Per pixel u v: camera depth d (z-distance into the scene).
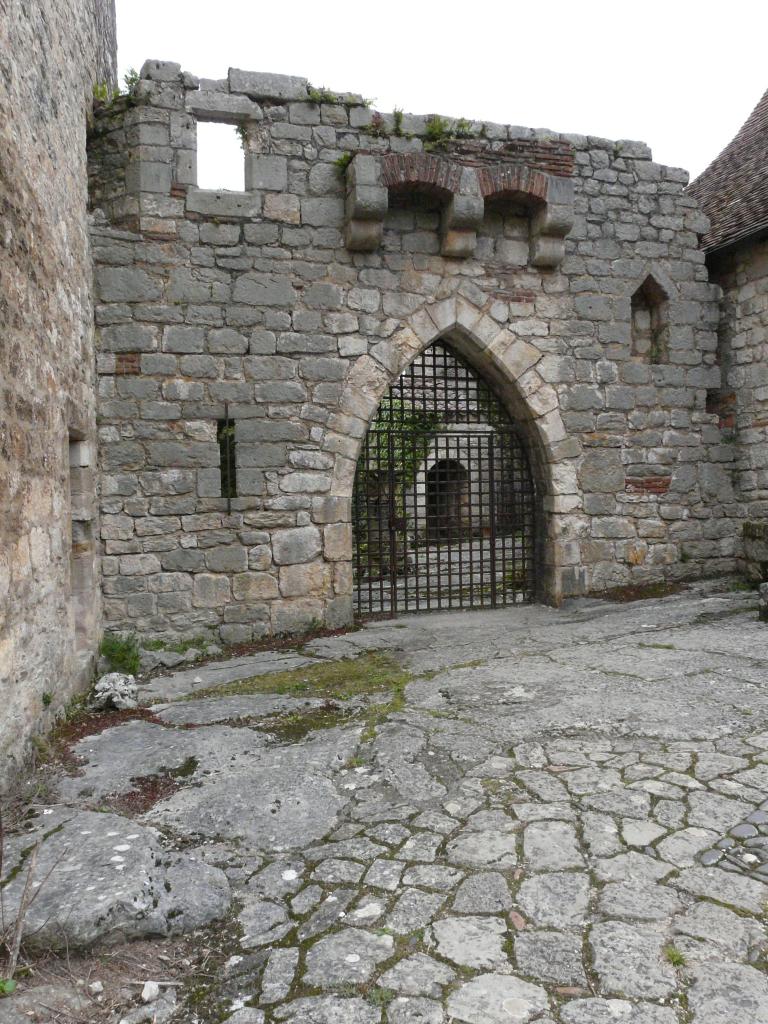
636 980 2.08
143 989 2.15
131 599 6.62
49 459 4.32
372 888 2.63
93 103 6.64
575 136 7.91
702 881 2.53
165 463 6.71
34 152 4.14
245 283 6.90
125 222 6.63
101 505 6.54
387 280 7.32
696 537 8.48
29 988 2.12
